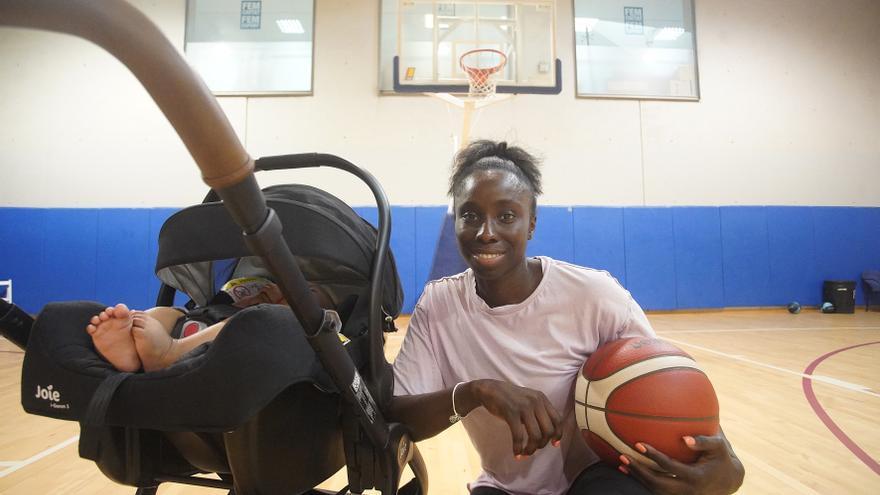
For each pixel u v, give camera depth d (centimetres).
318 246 71
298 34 653
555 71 600
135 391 52
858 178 716
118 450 64
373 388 76
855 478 174
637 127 682
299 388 62
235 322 51
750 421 237
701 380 82
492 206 86
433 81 588
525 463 98
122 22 26
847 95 720
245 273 103
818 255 697
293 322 56
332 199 89
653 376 81
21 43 645
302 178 642
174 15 644
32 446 213
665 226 674
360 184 646
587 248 662
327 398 67
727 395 282
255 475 61
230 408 49
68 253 626
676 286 672
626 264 666
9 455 202
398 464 71
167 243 73
